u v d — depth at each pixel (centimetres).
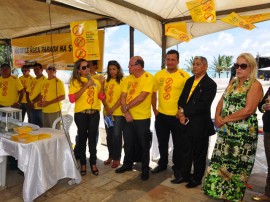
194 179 315
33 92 457
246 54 239
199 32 409
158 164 366
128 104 322
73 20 460
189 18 402
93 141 350
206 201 282
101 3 310
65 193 301
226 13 369
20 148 271
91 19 442
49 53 543
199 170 312
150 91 317
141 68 326
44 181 272
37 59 567
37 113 461
